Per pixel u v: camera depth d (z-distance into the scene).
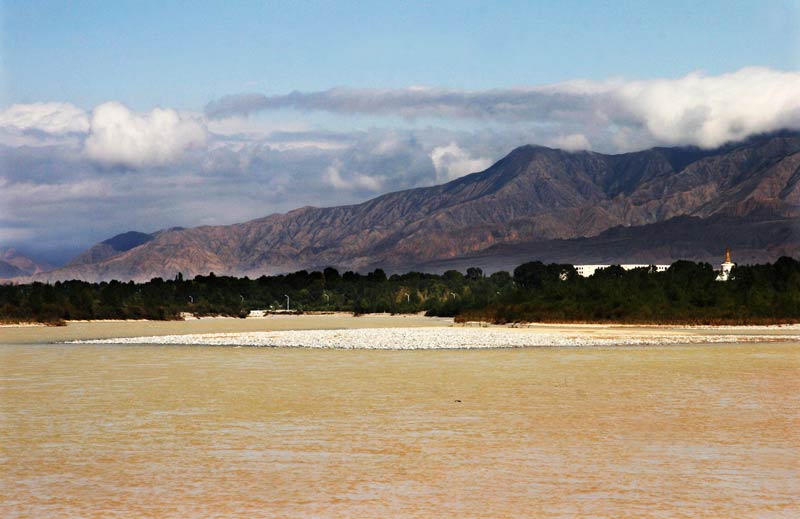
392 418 62.78
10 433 56.78
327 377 91.38
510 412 65.38
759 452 50.31
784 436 55.06
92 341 164.00
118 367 104.50
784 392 76.81
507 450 51.16
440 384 84.38
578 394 76.00
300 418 62.78
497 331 185.62
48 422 61.19
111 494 41.72
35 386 82.69
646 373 94.44
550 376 91.88
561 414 64.38
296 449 51.59
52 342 161.50
